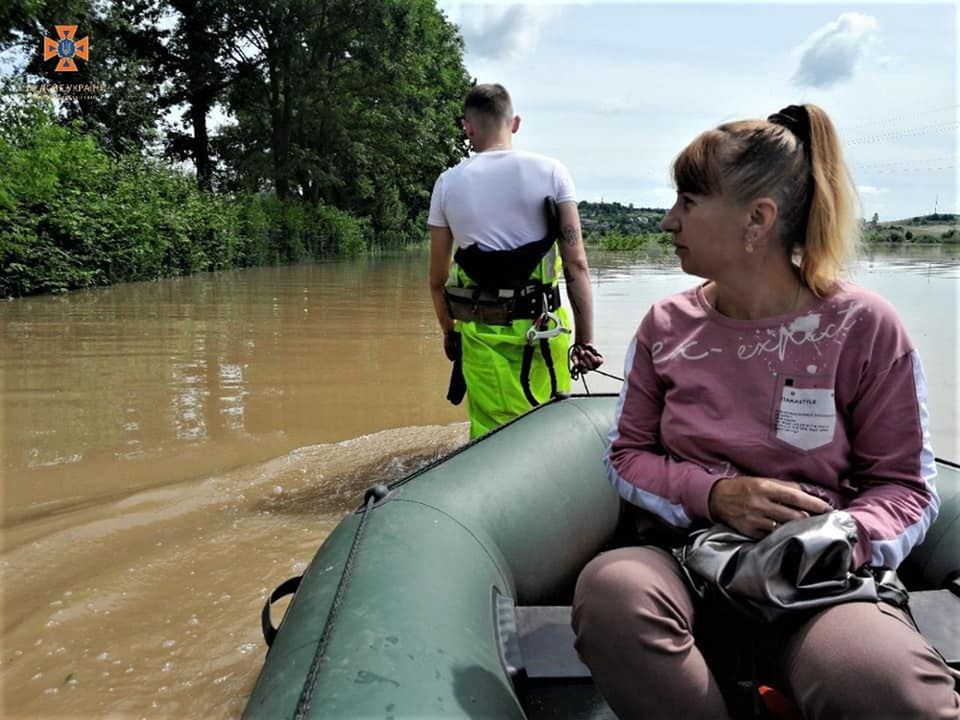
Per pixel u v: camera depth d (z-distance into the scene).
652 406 1.51
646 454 1.47
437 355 7.06
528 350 2.98
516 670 1.49
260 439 4.48
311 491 3.67
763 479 1.29
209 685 2.12
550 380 3.01
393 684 1.22
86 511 3.37
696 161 1.35
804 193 1.34
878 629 1.13
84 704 2.04
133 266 13.73
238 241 18.38
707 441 1.39
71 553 2.96
